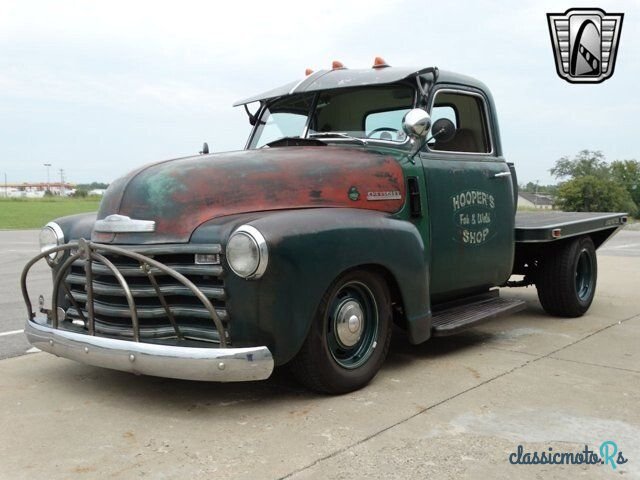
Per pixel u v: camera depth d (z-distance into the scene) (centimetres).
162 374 316
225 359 309
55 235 392
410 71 445
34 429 315
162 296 327
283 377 398
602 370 418
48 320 388
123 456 284
